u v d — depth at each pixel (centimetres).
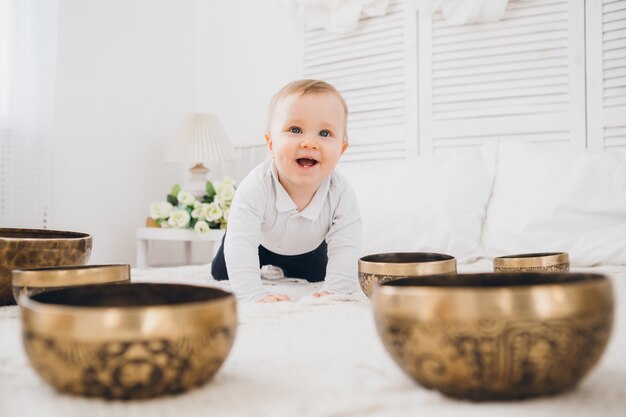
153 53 287
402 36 242
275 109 133
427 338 40
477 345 38
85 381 39
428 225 180
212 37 309
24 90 206
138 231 243
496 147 202
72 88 242
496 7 219
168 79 296
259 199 132
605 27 206
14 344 60
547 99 215
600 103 206
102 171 256
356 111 254
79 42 246
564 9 213
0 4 201
